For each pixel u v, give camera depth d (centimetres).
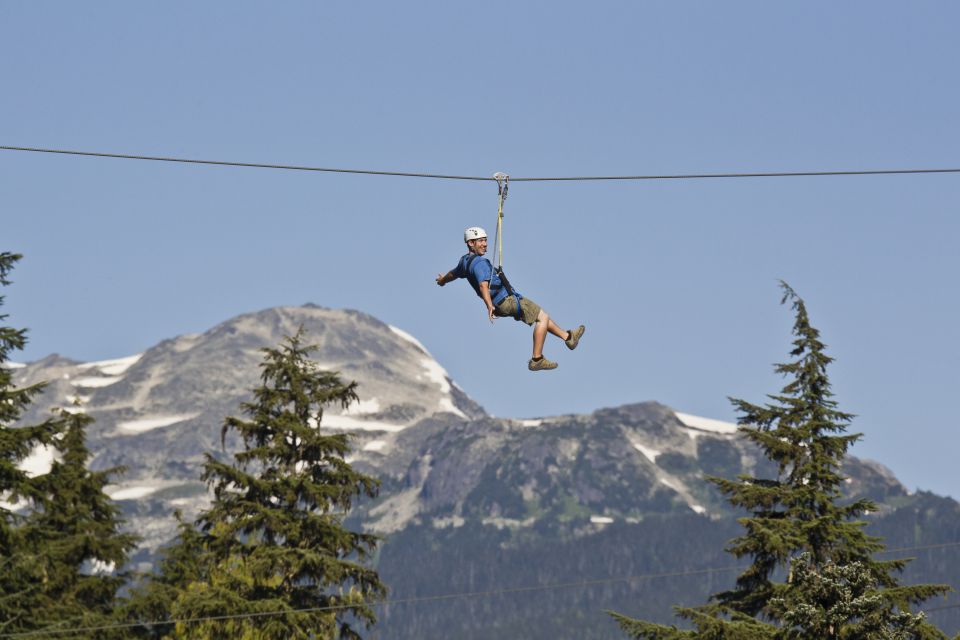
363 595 13875
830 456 13375
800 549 12838
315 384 14738
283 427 14275
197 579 14350
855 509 12962
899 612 10525
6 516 12838
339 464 14338
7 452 12862
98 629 13150
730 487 13388
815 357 13538
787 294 13725
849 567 10775
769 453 13412
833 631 10650
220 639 13000
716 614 12588
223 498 14288
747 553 12938
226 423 14350
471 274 6731
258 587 13688
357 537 14162
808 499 13125
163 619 14112
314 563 13500
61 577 13825
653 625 12131
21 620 12450
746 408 13675
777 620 12256
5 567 12450
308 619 13212
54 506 14562
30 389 12938
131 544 14938
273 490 14062
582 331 6662
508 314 6681
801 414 13412
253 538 14038
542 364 6619
